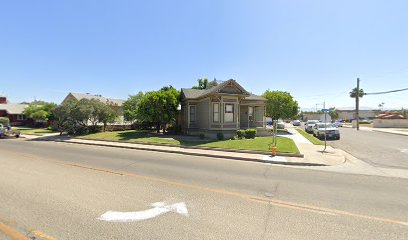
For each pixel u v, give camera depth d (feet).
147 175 28.22
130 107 106.11
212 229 14.29
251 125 90.07
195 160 39.45
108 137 74.18
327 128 80.07
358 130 126.00
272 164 36.81
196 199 19.66
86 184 23.97
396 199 20.18
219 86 68.85
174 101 80.59
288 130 110.42
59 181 25.09
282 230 14.24
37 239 13.05
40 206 17.83
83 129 87.86
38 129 118.52
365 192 22.15
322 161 37.93
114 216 16.07
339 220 15.75
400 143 65.77
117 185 23.68
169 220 15.53
